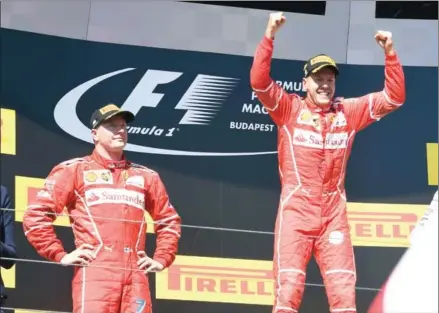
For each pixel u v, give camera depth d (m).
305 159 12.55
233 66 16.19
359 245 15.40
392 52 12.67
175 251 12.95
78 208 12.73
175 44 16.22
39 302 14.66
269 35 12.41
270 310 15.00
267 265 15.27
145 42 16.16
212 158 15.73
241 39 16.39
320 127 12.64
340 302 12.16
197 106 15.94
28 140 15.20
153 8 16.28
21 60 15.55
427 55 16.44
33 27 15.87
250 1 17.03
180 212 15.42
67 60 15.76
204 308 14.93
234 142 15.84
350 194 15.73
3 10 15.82
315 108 12.74
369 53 16.47
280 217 12.53
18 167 15.03
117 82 15.84
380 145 15.97
